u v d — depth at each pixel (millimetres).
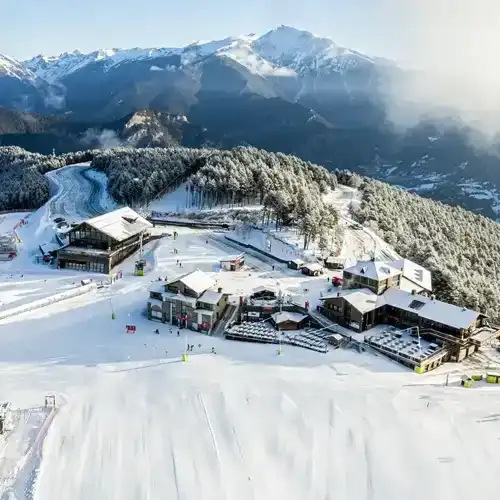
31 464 47156
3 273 98750
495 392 61562
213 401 57188
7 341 71312
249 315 80188
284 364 66312
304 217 116250
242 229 121500
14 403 56250
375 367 66875
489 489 46688
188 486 45781
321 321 78250
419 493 46156
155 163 173000
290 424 53812
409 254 121438
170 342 72500
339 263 102375
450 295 95000
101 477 46406
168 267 101000
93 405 56344
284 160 178250
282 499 44969
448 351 70875
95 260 99688
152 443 50750
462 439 52250
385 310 79438
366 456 49875
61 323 77500
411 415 55469
